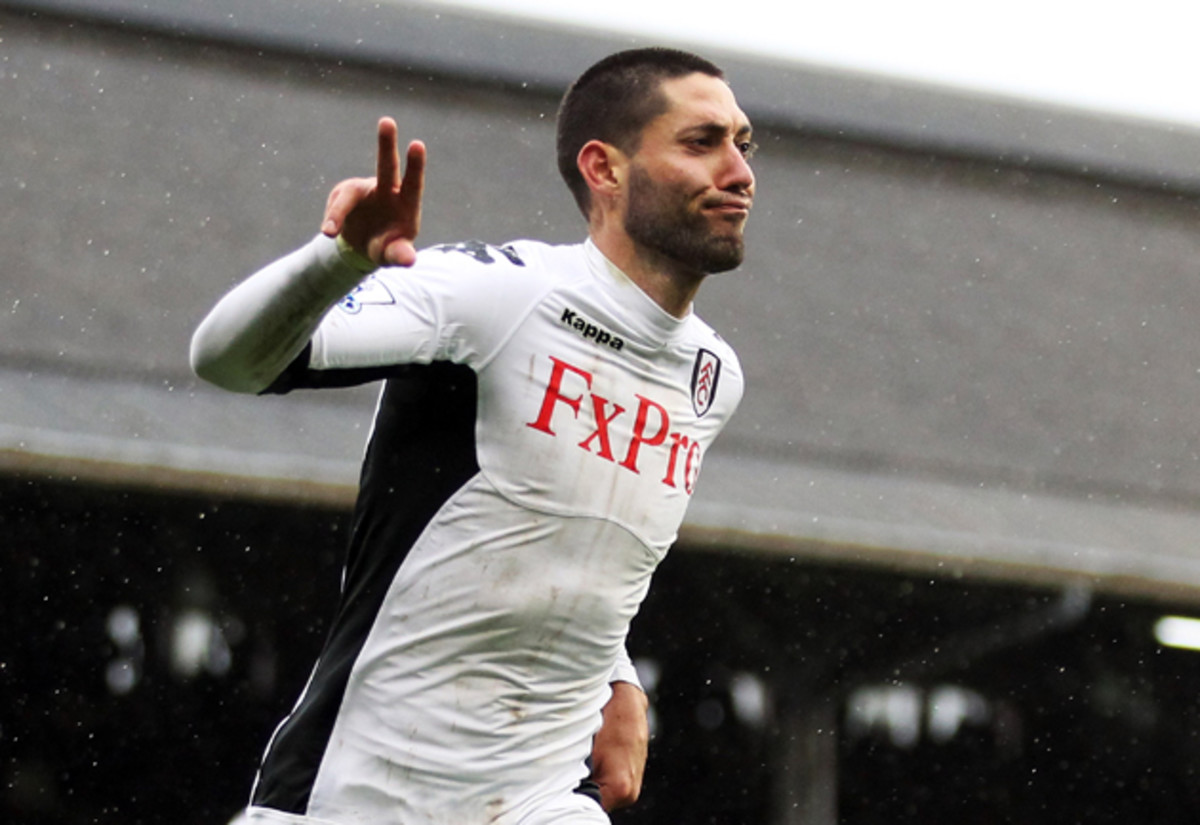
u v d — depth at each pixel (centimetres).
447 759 981
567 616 995
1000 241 7044
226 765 4772
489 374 969
